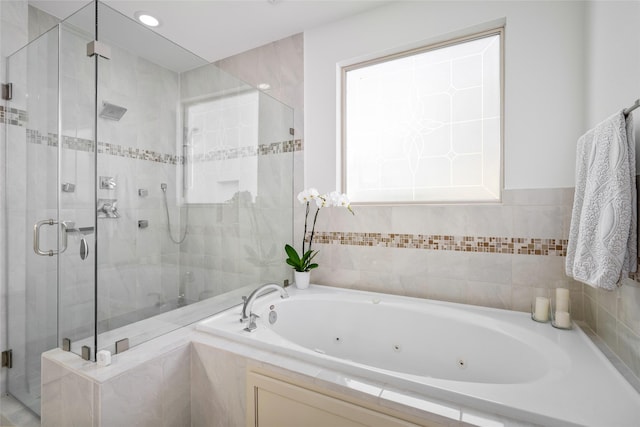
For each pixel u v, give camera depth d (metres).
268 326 1.86
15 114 1.73
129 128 1.47
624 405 0.93
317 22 2.32
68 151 1.43
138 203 1.52
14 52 1.75
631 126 1.06
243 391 1.32
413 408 0.98
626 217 1.05
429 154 2.13
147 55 1.55
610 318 1.34
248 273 2.16
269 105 2.32
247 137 2.16
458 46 2.05
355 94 2.38
